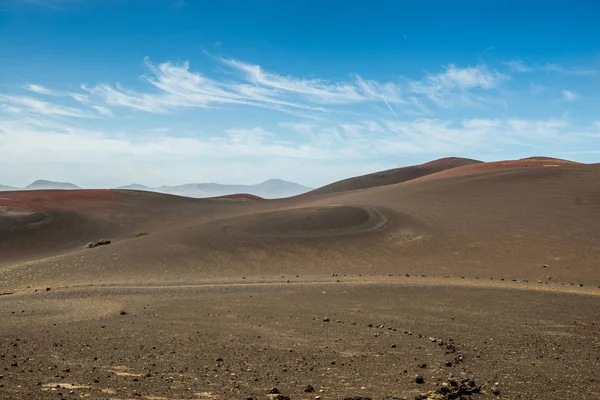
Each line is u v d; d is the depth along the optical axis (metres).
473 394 10.62
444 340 16.86
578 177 65.81
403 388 11.02
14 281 35.62
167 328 19.39
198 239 45.38
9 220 63.75
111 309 24.20
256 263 39.03
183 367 13.11
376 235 46.53
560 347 15.76
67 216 69.12
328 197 96.06
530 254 37.94
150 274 35.97
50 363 13.23
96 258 40.81
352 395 10.38
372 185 169.12
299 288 29.06
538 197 57.00
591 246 38.31
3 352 14.60
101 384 10.99
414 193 68.75
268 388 10.95
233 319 21.25
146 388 10.74
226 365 13.41
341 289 28.42
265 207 91.56
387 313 22.27
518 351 15.20
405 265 37.75
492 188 65.06
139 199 89.50
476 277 32.94
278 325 19.80
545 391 10.97
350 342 16.66
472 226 47.38
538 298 24.92
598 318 20.52
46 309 24.64
